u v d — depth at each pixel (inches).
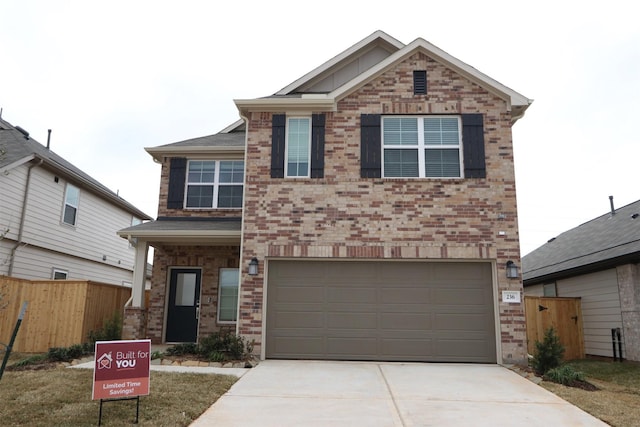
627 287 499.5
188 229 512.4
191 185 594.9
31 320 488.4
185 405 265.6
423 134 468.1
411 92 472.7
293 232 450.0
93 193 767.7
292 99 469.1
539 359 376.2
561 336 566.6
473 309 435.5
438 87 472.7
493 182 450.3
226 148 581.3
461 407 278.2
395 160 462.9
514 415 263.9
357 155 462.0
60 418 236.5
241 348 418.9
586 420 256.7
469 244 439.5
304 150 471.2
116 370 235.1
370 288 442.6
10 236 572.1
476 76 466.6
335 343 435.5
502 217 443.5
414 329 434.6
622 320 506.9
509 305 426.9
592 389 340.2
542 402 292.8
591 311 564.4
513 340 420.8
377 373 373.4
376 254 440.8
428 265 444.1
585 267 547.5
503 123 462.9
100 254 791.7
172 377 332.2
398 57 474.6
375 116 469.4
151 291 562.6
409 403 285.1
